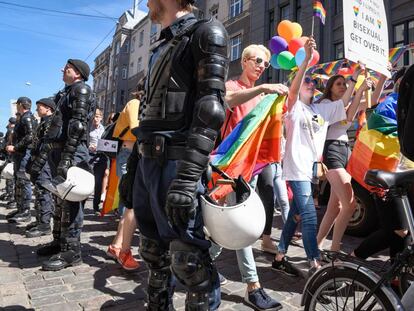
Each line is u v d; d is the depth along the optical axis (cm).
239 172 257
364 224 454
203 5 2619
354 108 365
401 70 318
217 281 169
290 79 553
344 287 200
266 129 287
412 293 179
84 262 367
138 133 173
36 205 478
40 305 269
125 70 4262
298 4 1908
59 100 363
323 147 344
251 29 2150
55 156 353
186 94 158
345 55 324
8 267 349
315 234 312
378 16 365
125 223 337
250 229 156
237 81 307
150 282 185
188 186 142
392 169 296
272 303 263
